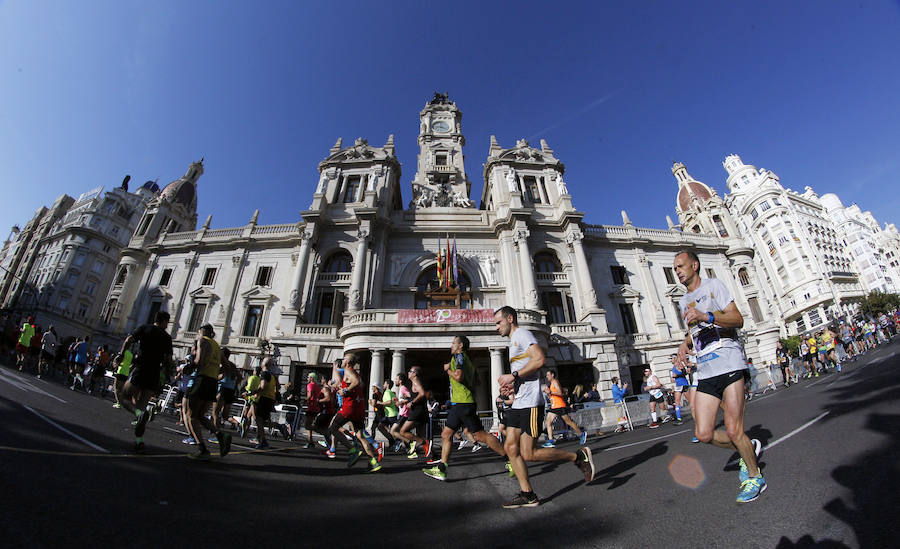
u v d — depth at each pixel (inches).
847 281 2650.1
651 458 256.2
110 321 1143.0
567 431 565.9
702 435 148.3
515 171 1262.3
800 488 138.1
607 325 1086.4
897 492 115.9
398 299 1037.8
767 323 1187.3
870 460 149.4
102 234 2212.1
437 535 137.3
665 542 114.9
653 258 1220.5
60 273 2043.6
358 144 1320.1
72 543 102.2
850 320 2110.0
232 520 139.5
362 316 827.4
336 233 1112.2
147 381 239.1
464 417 237.1
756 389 749.9
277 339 924.0
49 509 121.0
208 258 1190.3
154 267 1214.9
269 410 386.9
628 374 1004.6
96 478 160.4
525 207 1146.0
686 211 1857.8
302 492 195.6
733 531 115.3
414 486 229.0
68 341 1061.1
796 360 838.5
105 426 297.1
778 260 2694.4
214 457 257.6
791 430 240.8
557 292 1085.8
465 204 1269.7
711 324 150.9
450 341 784.3
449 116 1630.2
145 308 1151.0
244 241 1163.9
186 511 141.7
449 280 1018.1
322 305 1037.8
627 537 122.7
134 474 177.6
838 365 695.7
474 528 144.9
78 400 442.3
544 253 1157.7
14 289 2273.6
